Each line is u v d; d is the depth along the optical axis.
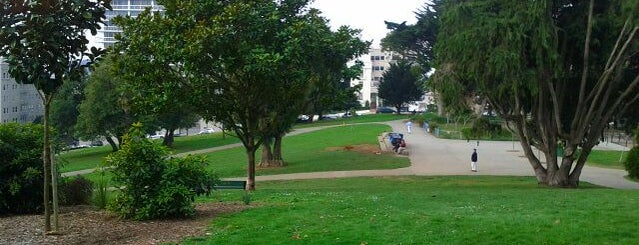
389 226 9.30
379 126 73.56
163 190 10.30
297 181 29.27
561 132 23.89
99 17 8.53
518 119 24.86
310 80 18.81
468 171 33.88
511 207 12.09
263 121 20.28
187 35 16.67
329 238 8.42
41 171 12.05
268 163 38.47
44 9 7.85
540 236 8.45
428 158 41.34
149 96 17.91
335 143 53.56
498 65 20.47
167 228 9.48
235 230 9.11
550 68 21.75
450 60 22.86
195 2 17.48
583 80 22.86
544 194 16.66
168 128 61.19
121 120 55.09
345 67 19.94
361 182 27.73
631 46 21.16
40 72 8.00
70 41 8.27
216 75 17.77
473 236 8.47
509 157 42.56
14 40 7.80
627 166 30.19
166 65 17.41
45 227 9.20
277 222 9.73
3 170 11.89
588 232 8.70
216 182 11.29
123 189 10.67
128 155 10.43
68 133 63.84
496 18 21.02
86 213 11.33
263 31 17.12
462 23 22.05
